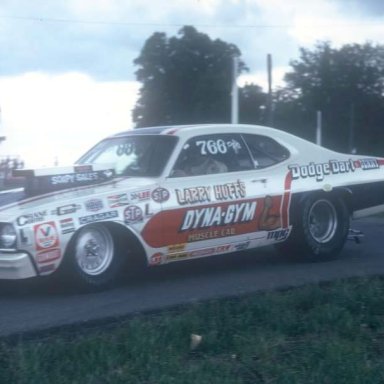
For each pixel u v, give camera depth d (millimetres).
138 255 8523
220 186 8977
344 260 10023
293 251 9852
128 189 8375
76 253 8047
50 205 7922
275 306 6977
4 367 5500
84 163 9195
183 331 6266
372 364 5730
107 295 8078
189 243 8758
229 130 9383
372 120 50688
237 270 9414
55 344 5957
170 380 5297
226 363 5750
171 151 8852
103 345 5883
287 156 9711
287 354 5965
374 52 50656
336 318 6680
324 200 9906
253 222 9242
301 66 50438
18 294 8242
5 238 7766
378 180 10484
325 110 49938
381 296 7402
